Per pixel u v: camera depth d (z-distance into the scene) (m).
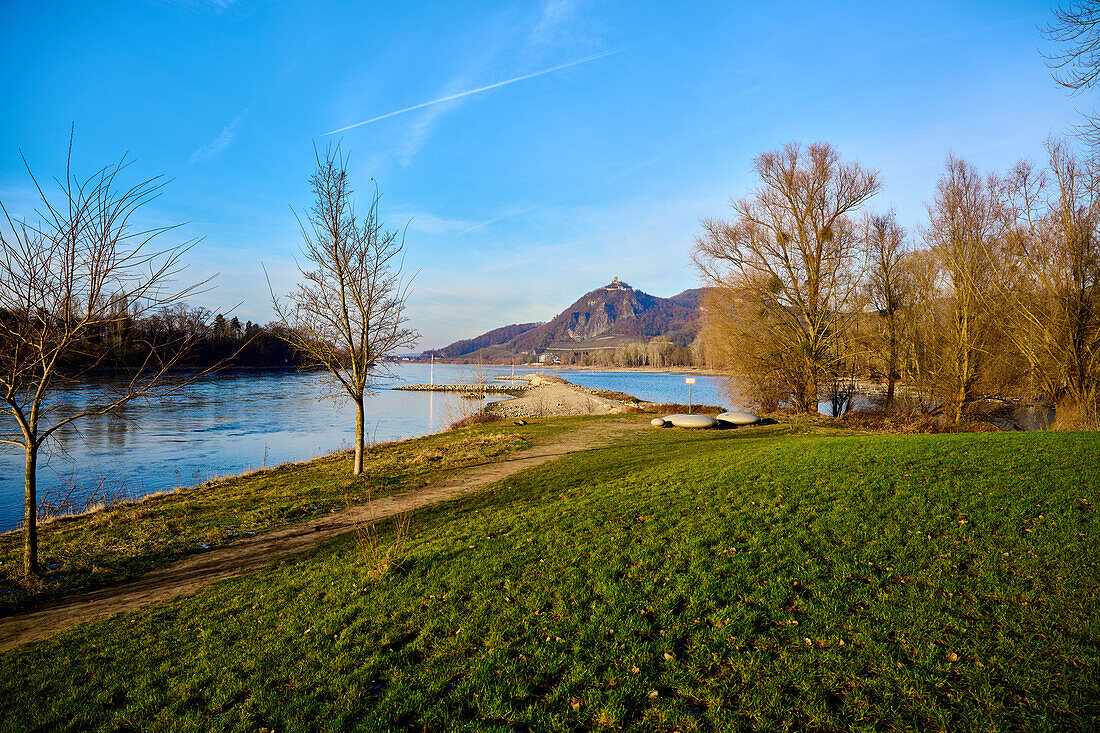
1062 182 22.12
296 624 6.16
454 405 55.72
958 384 25.69
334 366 15.84
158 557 9.52
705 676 4.43
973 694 3.89
